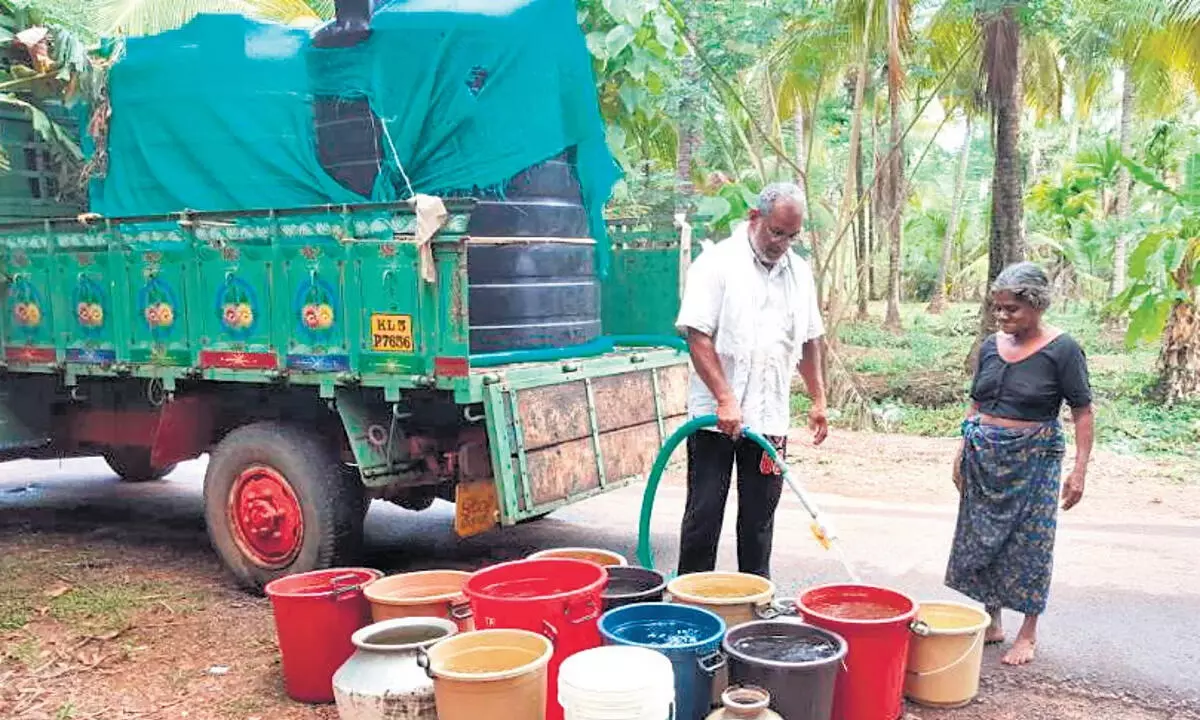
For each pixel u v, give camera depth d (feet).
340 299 15.72
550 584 12.30
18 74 20.97
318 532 16.49
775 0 35.24
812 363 14.69
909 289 113.60
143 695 13.33
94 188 20.31
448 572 13.10
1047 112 57.62
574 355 18.02
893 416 37.70
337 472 16.76
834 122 53.31
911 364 53.01
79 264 19.19
